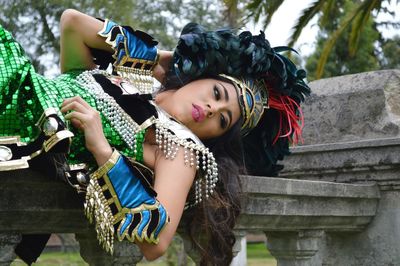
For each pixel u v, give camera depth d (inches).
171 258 330.3
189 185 83.3
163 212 76.9
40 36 304.8
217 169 90.1
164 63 98.8
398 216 124.4
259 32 101.5
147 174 85.2
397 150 122.1
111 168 75.9
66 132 72.2
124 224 75.2
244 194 94.5
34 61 305.1
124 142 84.4
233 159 97.7
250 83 99.6
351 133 134.2
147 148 85.8
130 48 91.7
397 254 124.4
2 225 75.3
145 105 86.8
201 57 94.0
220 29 97.7
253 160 110.2
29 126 75.6
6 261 76.8
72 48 90.8
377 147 124.4
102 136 76.8
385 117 130.3
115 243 89.1
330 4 286.8
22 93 76.2
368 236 128.7
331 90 139.5
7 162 70.9
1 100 73.9
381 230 126.7
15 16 300.8
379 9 291.6
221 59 94.5
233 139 96.5
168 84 97.1
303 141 140.8
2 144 73.0
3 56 75.7
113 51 91.3
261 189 98.2
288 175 138.0
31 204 75.6
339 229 122.7
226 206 89.5
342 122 135.9
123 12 287.6
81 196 79.4
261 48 99.5
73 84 85.2
